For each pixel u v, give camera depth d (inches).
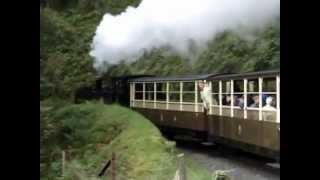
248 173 615.5
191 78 828.6
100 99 975.0
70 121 708.0
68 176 541.6
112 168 470.6
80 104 819.4
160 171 559.2
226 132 735.7
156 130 696.4
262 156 692.7
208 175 589.6
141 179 560.1
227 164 673.0
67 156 623.2
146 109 967.0
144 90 973.8
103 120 750.5
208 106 788.6
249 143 661.9
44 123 593.0
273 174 601.3
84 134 705.0
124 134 694.5
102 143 706.8
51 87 629.9
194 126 825.5
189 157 729.6
